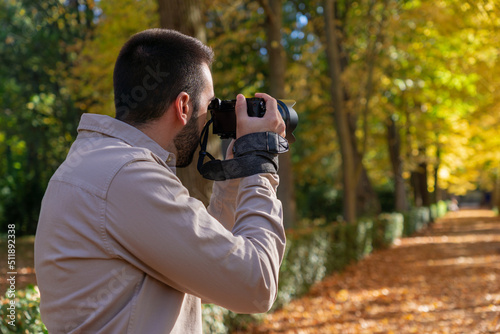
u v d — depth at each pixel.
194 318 1.13
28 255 12.98
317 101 16.75
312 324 6.64
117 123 1.08
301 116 20.34
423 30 14.03
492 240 20.86
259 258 1.00
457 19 11.47
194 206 1.00
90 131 1.09
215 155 5.07
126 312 0.96
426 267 12.71
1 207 19.91
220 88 14.22
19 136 19.30
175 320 1.02
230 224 1.29
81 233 0.96
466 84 16.86
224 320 5.40
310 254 9.15
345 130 13.41
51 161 19.61
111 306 0.97
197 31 5.79
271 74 11.60
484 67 13.06
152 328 0.98
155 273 0.99
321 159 22.81
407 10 12.70
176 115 1.11
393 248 18.11
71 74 14.38
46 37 17.41
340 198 25.08
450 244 19.47
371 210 19.97
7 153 21.58
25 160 21.94
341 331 6.30
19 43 17.69
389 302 8.18
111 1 12.56
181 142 1.16
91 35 15.24
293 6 16.17
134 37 1.13
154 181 0.97
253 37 14.04
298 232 9.13
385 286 9.78
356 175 13.54
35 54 17.59
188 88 1.12
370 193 20.25
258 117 1.17
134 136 1.07
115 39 12.99
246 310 1.01
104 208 0.96
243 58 15.47
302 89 15.79
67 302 0.98
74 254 0.97
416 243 20.14
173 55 1.10
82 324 0.96
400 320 6.88
